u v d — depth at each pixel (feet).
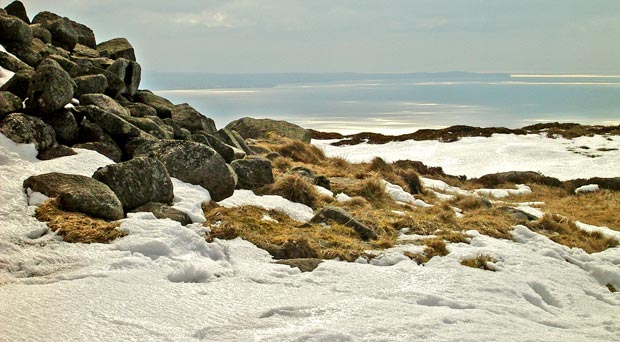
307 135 96.32
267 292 20.98
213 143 47.67
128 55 71.05
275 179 44.75
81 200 27.14
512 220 43.88
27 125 33.73
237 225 30.63
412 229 36.09
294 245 28.14
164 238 25.08
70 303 18.13
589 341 18.42
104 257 23.06
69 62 49.26
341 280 23.59
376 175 52.95
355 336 16.74
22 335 15.66
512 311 21.44
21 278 20.72
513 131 167.84
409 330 17.47
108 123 39.63
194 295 19.83
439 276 25.30
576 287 28.37
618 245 41.14
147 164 31.14
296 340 16.22
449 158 138.00
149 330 16.55
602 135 156.46
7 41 50.19
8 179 28.60
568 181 99.86
